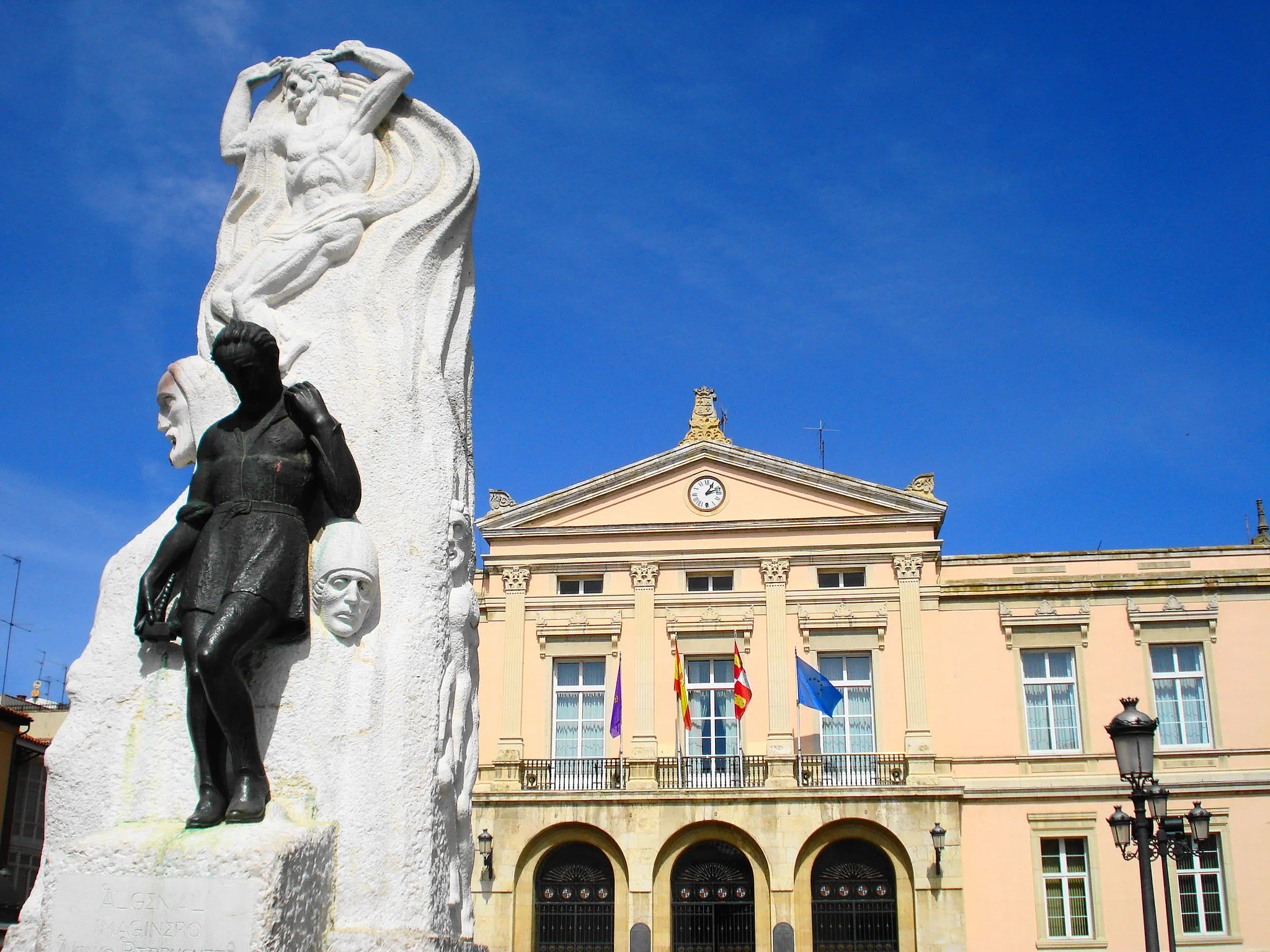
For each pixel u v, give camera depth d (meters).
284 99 5.74
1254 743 27.16
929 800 26.73
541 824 27.16
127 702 4.32
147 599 4.31
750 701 28.22
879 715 27.97
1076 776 27.25
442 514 4.87
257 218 5.52
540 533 29.86
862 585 29.06
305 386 4.55
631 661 28.73
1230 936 25.86
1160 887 26.42
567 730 28.67
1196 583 28.12
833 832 26.84
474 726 5.25
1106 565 28.86
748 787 27.14
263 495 4.35
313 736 4.27
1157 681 27.94
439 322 5.32
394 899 4.19
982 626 28.47
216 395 5.05
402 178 5.53
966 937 26.12
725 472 30.09
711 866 27.09
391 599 4.59
